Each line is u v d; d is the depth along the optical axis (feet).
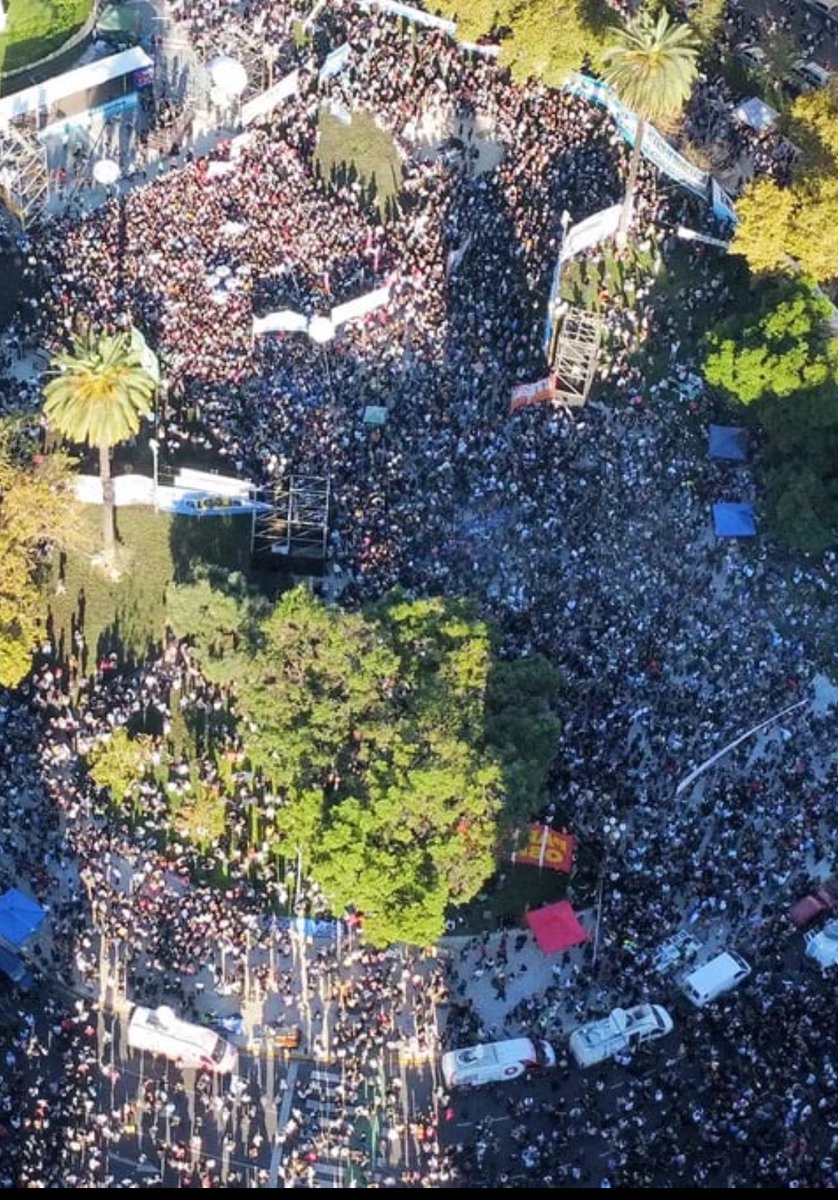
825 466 546.26
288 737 452.35
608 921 449.06
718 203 616.39
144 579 532.32
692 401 571.28
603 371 576.61
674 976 441.68
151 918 452.35
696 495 547.90
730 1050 420.36
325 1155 411.95
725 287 604.49
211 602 490.90
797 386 536.83
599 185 630.33
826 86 607.78
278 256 608.60
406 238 616.39
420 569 520.01
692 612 515.91
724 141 655.76
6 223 622.95
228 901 456.86
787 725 488.44
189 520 543.80
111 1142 411.34
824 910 449.06
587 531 532.73
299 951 450.71
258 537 528.63
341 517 534.78
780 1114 403.75
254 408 562.25
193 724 492.13
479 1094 422.41
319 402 563.48
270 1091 426.51
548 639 501.56
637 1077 421.59
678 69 571.28
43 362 579.07
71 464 517.55
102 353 488.85
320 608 466.29
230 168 636.89
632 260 609.42
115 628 519.19
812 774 477.36
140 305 589.32
